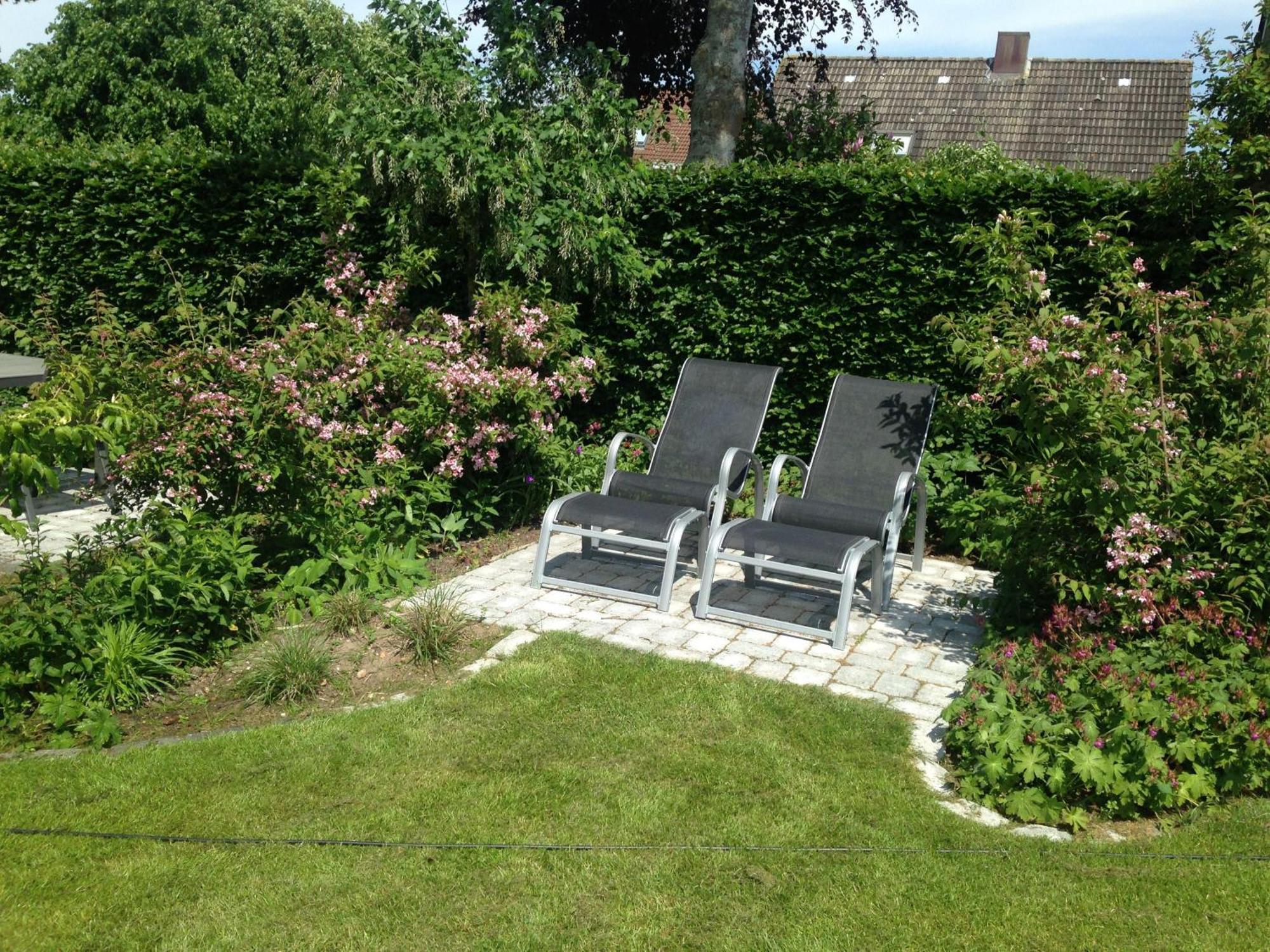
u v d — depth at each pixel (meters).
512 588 6.15
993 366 4.92
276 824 3.44
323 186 8.67
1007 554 5.25
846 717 4.39
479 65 8.05
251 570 5.27
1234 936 2.93
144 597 4.71
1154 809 3.71
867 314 7.69
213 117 24.27
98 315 6.29
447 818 3.49
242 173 9.09
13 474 4.22
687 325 8.29
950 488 7.46
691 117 11.20
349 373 6.67
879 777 3.87
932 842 3.43
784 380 8.09
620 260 7.77
